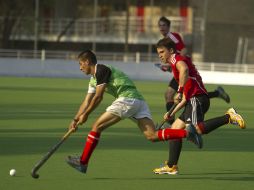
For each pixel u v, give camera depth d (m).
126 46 134.25
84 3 155.25
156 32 146.75
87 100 26.73
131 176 27.30
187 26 144.62
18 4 148.25
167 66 40.56
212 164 30.75
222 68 120.69
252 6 148.88
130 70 113.50
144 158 31.98
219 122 28.45
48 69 113.38
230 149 35.81
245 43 149.50
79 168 26.48
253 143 38.53
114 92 26.61
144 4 155.62
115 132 41.91
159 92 82.00
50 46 150.38
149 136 26.91
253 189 25.20
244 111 60.34
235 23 149.25
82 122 26.08
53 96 70.88
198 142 26.23
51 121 47.41
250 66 117.44
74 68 112.81
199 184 25.92
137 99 26.48
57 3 152.75
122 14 156.75
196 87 28.45
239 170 29.25
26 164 29.53
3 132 40.81
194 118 28.17
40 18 149.25
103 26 149.62
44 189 24.39
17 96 69.75
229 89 93.75
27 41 150.25
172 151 27.72
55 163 29.91
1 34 147.75
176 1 153.75
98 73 25.91
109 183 25.73
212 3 148.88
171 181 26.38
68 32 150.62
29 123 45.84
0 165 29.20
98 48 151.12
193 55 146.75
